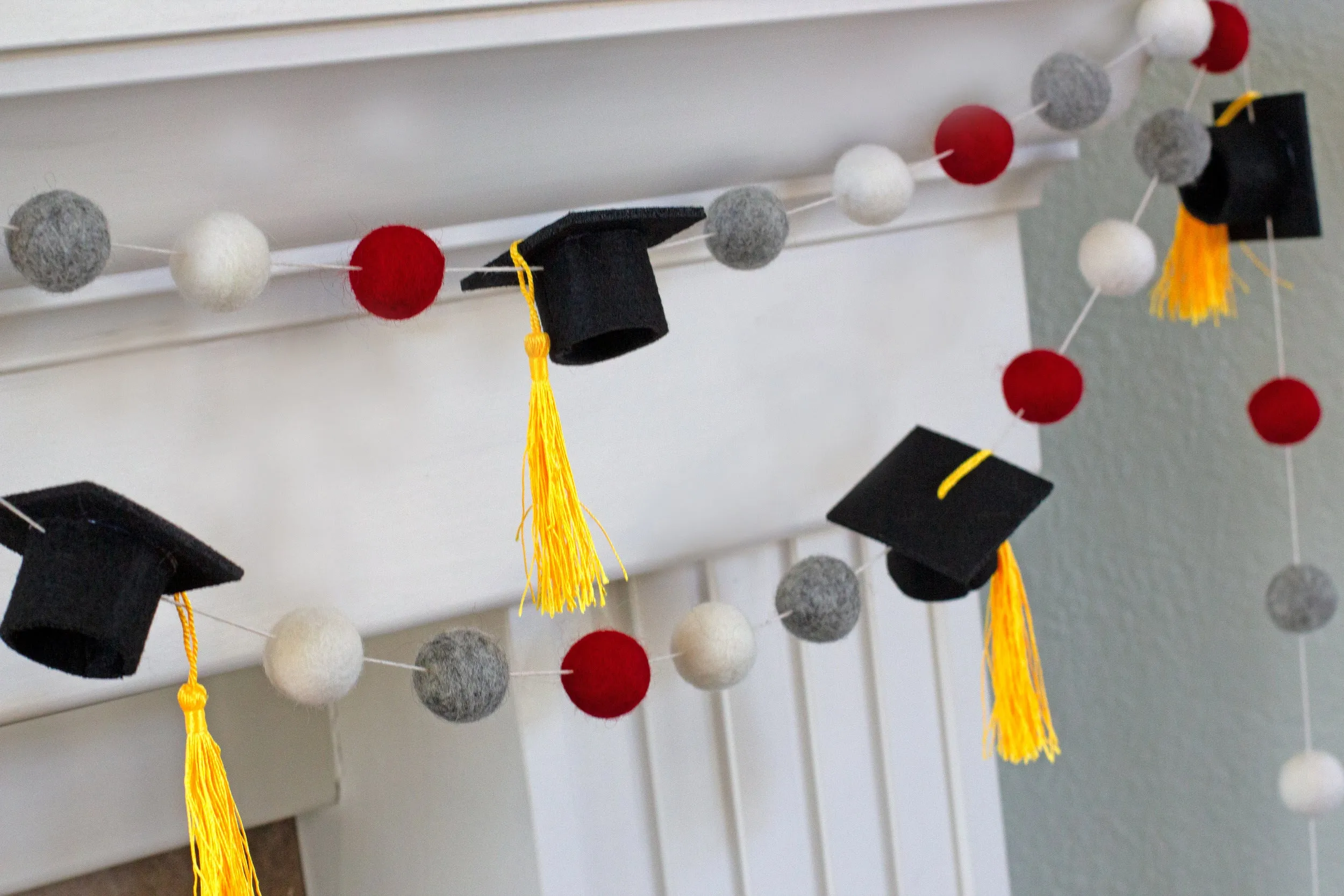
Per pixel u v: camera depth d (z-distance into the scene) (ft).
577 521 2.64
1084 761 3.86
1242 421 3.50
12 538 2.51
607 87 2.67
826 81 2.80
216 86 2.51
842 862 3.26
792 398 3.04
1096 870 3.87
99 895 3.32
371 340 2.82
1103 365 3.68
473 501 2.88
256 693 3.28
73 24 2.44
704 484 3.01
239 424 2.77
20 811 3.15
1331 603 3.20
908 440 2.91
